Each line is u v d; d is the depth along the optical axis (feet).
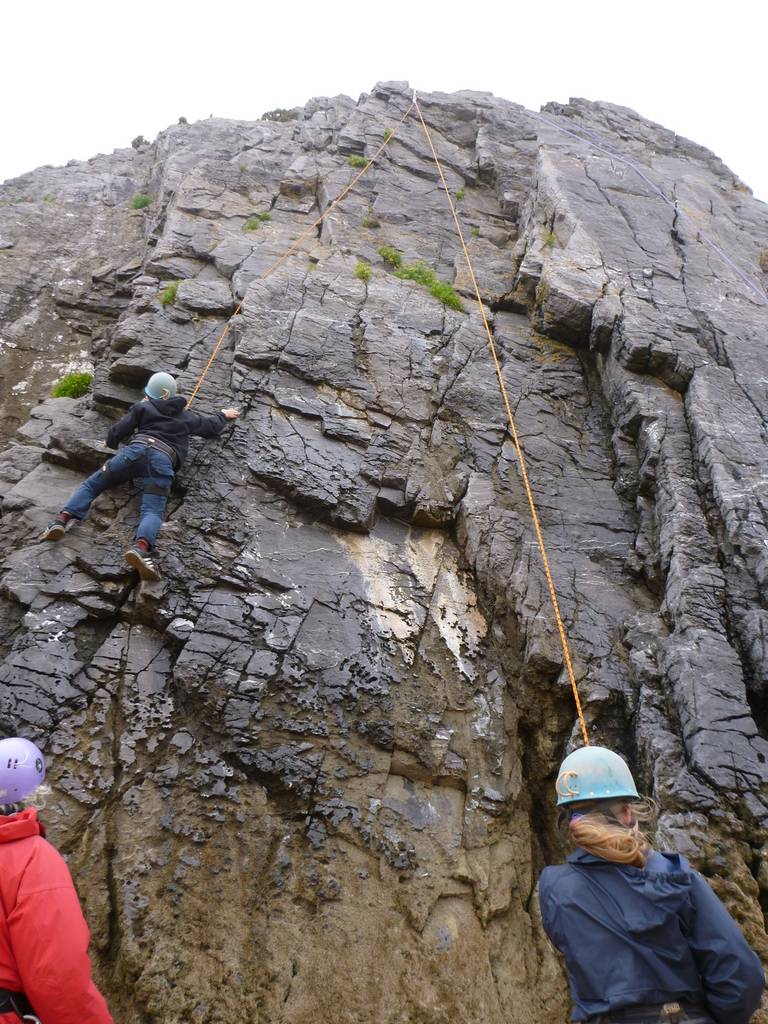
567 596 22.66
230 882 16.72
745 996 8.81
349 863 17.51
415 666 21.40
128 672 19.61
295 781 18.33
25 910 9.00
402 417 27.78
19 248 43.62
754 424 26.35
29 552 21.67
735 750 17.99
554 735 20.86
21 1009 8.81
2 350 36.11
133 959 15.35
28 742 10.69
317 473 24.86
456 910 17.38
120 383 27.61
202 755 18.42
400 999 15.88
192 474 24.03
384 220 41.04
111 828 17.01
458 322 32.71
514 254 38.52
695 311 32.12
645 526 24.86
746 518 22.85
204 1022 14.96
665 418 26.84
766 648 19.79
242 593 21.57
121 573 21.27
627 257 35.35
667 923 9.09
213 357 28.48
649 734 18.98
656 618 21.85
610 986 8.87
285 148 47.98
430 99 52.90
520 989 16.70
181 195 40.27
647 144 53.57
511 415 28.40
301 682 20.02
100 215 48.83
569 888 9.53
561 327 31.91
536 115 54.29
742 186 50.03
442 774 19.44
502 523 24.44
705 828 17.02
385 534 24.59
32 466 25.64
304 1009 15.46
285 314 30.55
